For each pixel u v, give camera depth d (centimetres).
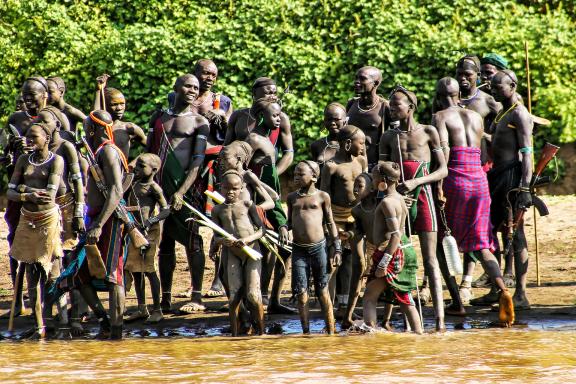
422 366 2077
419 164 2681
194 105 3319
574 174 5044
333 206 2883
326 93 5069
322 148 3091
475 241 2744
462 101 3122
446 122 2791
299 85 5062
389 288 2589
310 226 2614
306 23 5209
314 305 3086
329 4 5200
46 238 2669
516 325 2667
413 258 2583
